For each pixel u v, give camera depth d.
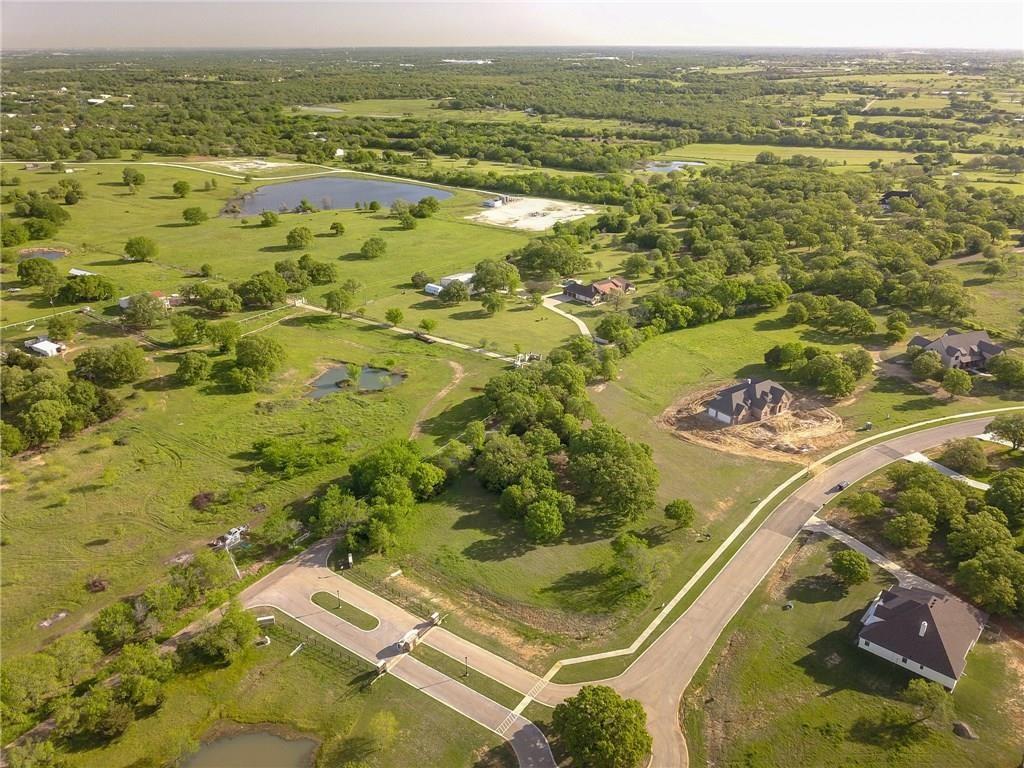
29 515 91.75
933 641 68.69
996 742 62.34
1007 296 171.12
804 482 101.44
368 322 159.12
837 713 65.44
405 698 67.25
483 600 79.94
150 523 91.31
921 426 115.56
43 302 159.12
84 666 68.38
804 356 135.62
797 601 79.19
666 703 66.75
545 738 63.16
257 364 127.94
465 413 120.31
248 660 71.12
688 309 157.00
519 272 196.38
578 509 95.75
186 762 61.09
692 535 91.00
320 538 89.38
